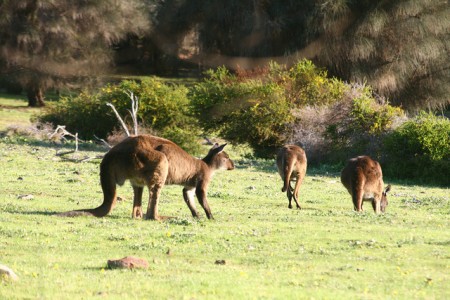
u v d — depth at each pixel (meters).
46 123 135.38
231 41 199.25
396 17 159.75
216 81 125.88
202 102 121.00
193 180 50.50
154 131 125.12
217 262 34.81
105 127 131.38
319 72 125.12
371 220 51.56
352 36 158.88
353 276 32.22
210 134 129.12
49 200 59.06
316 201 68.00
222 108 120.00
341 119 108.12
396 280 31.58
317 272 33.00
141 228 44.88
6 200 57.78
